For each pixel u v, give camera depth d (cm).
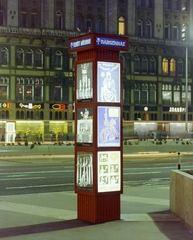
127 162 2762
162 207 1043
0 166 2416
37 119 6003
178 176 880
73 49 877
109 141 841
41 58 6072
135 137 6322
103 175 834
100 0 6356
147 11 6619
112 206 851
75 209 1024
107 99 840
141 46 6544
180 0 6825
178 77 6806
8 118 5875
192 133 5559
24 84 5981
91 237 719
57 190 1445
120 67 855
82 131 855
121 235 730
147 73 6619
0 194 1347
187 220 801
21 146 3025
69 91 6156
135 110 6512
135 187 1470
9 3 5881
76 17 6228
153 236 721
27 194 1328
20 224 842
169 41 6694
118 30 6444
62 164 2567
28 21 5994
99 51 837
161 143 3650
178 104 6806
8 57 5903
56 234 746
